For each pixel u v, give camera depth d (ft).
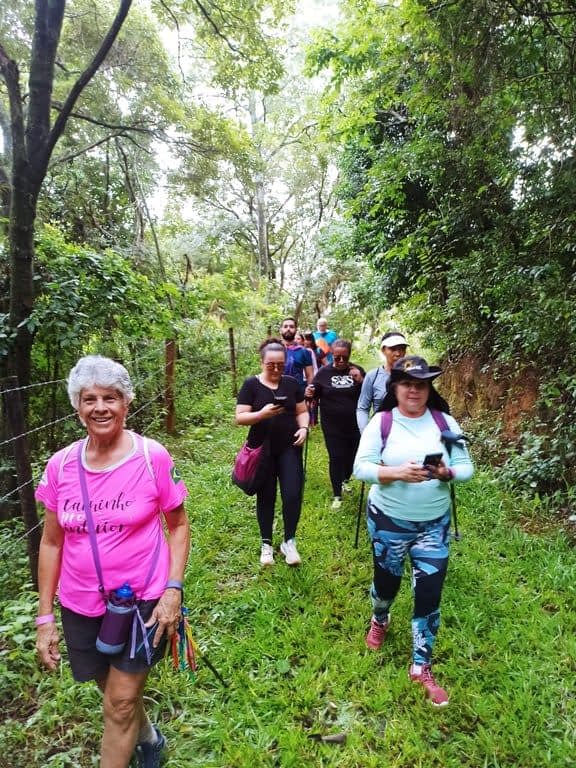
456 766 6.66
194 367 30.55
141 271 30.58
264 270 66.49
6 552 10.84
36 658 8.50
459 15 13.05
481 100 15.03
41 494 5.72
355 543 12.19
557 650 8.75
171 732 7.25
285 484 11.39
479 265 19.16
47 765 6.68
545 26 13.00
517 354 18.70
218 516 14.35
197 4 22.65
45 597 5.77
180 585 5.81
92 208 33.06
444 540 7.89
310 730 7.27
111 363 5.62
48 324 14.11
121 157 36.45
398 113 26.55
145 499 5.63
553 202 15.97
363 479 7.75
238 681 8.13
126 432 5.97
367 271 42.01
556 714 7.47
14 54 23.41
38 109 11.89
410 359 7.84
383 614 8.71
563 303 14.20
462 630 9.25
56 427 17.52
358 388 14.66
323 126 22.94
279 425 11.21
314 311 59.06
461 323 22.18
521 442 17.26
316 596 10.44
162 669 8.35
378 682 8.08
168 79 32.40
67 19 28.71
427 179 22.86
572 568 11.02
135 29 30.04
